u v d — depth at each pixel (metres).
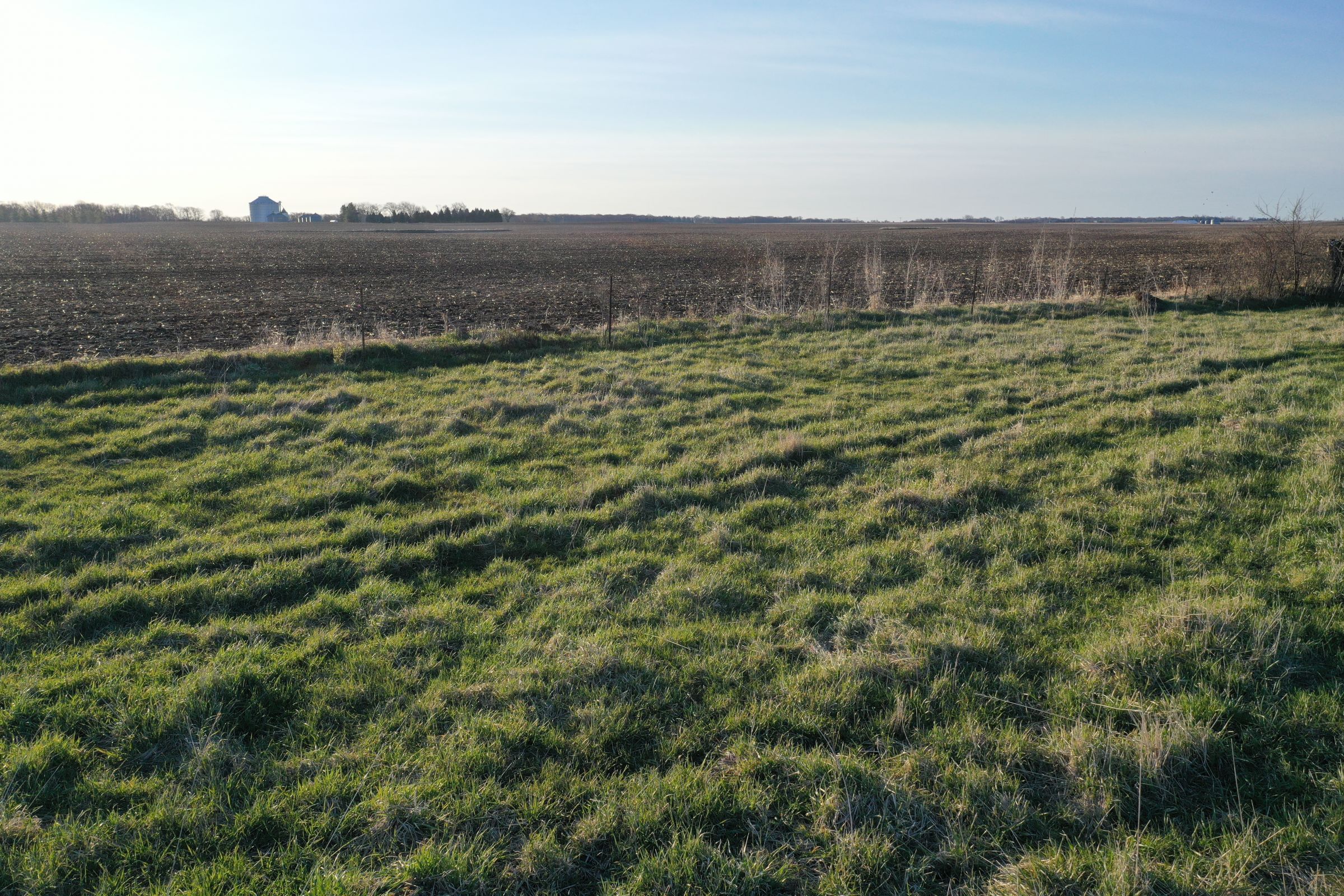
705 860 3.39
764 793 3.79
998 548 6.52
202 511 7.54
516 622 5.52
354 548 6.83
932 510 7.38
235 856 3.39
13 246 72.44
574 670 4.81
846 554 6.52
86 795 3.76
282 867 3.36
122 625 5.47
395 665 4.97
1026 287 27.00
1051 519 7.03
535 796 3.77
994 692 4.59
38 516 7.21
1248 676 4.52
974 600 5.67
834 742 4.20
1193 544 6.46
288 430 9.95
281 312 23.73
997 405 11.08
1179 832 3.56
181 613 5.66
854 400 11.72
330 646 5.16
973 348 15.29
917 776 3.87
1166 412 10.13
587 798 3.81
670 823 3.59
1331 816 3.54
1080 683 4.62
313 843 3.48
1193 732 4.02
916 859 3.42
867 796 3.73
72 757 4.02
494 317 22.45
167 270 43.25
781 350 15.47
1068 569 6.12
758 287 31.25
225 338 18.52
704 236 109.06
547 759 4.04
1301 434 8.98
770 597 5.86
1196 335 16.45
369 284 34.25
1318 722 4.18
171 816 3.61
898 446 9.53
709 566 6.36
